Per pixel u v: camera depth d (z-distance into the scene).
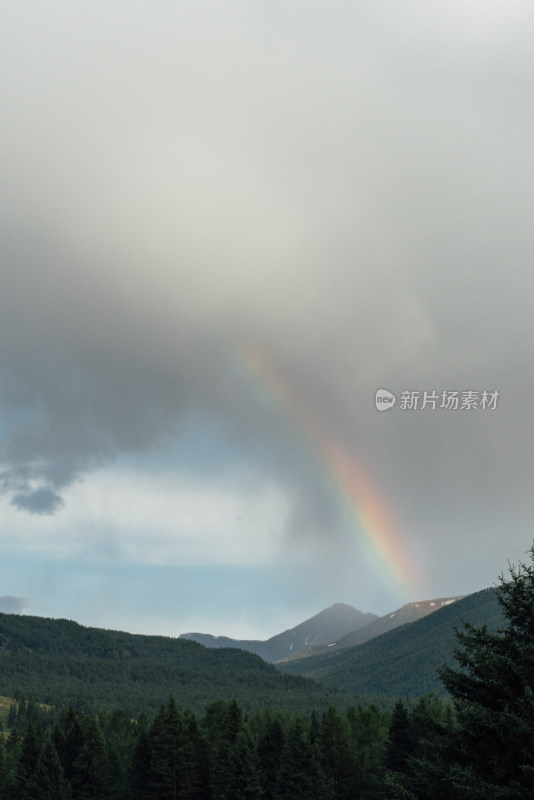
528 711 31.97
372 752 117.50
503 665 33.09
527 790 30.67
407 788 34.84
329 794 105.31
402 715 101.38
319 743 115.06
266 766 117.69
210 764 121.62
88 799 119.50
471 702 33.84
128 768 128.50
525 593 34.78
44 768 118.88
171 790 113.56
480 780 31.88
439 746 34.19
